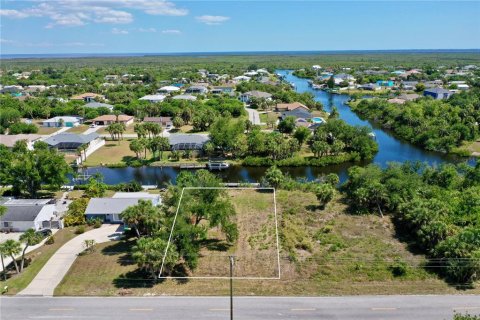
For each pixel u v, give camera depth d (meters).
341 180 91.88
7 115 136.62
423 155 110.69
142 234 59.75
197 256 52.91
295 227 62.59
